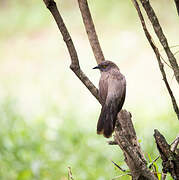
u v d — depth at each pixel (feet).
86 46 80.64
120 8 89.86
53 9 16.30
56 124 43.93
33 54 80.07
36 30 88.28
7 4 98.78
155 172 17.66
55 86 65.98
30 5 97.04
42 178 33.09
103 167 33.99
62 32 16.42
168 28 79.25
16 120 45.78
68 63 75.66
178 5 15.99
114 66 23.79
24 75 72.84
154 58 72.43
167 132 35.88
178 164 17.20
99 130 19.16
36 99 61.52
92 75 69.05
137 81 66.23
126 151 16.29
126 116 19.19
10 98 54.44
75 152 37.91
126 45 78.13
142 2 15.51
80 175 32.71
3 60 78.89
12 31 89.04
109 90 22.12
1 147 37.42
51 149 38.52
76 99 58.29
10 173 35.32
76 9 93.81
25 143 38.58
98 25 86.79
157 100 54.60
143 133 37.29
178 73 15.97
